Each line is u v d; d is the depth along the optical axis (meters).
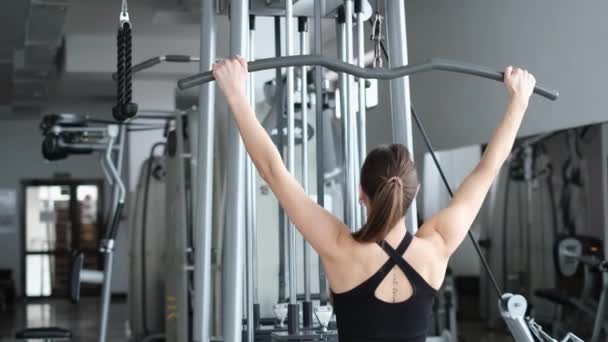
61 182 18.61
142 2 10.20
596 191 5.38
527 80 2.56
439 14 7.77
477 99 7.03
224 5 3.54
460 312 7.07
